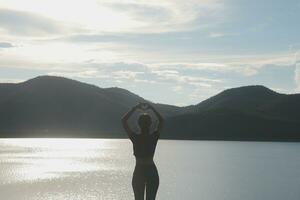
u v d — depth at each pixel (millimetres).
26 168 102188
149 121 9664
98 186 67250
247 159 147000
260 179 84125
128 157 150375
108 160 135375
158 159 144125
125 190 62125
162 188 66375
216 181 78688
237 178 85375
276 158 153250
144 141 9586
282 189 67938
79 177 82438
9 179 77312
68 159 137625
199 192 62312
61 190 61719
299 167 117562
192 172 97750
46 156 149000
